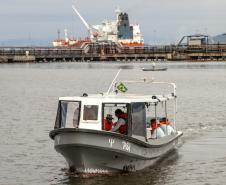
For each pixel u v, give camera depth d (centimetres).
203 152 3881
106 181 3059
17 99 8562
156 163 3500
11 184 3069
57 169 3381
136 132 3216
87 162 3095
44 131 4912
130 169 3216
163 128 3703
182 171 3300
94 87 11625
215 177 3167
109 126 3175
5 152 3922
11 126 5262
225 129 5044
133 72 18688
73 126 3181
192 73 17800
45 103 7731
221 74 17100
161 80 14112
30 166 3478
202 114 6272
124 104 3158
